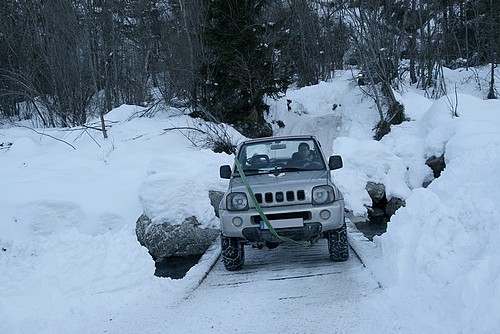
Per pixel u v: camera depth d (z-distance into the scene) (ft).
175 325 18.13
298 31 128.36
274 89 81.56
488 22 106.01
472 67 111.86
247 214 24.98
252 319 18.11
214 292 22.36
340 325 16.72
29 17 105.91
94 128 69.46
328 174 27.50
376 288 20.48
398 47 93.15
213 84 79.25
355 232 33.58
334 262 26.71
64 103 93.25
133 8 112.37
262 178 27.45
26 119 106.11
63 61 92.68
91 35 93.76
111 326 18.58
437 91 93.40
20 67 101.55
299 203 25.18
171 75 85.61
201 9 81.66
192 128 68.44
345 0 117.50
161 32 104.22
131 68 107.24
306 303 19.56
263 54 80.28
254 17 80.79
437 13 104.32
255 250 32.83
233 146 67.82
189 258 36.96
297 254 30.40
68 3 90.68
